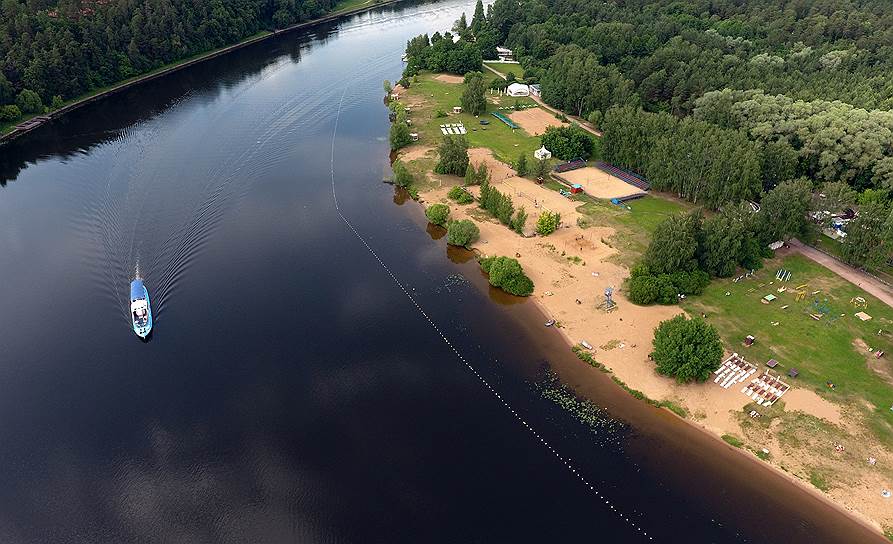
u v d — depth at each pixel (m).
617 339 137.00
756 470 106.94
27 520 100.12
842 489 102.75
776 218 161.00
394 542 96.38
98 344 135.88
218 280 158.00
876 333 135.62
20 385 124.88
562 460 110.12
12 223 183.12
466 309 149.88
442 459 110.06
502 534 97.38
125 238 174.50
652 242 154.25
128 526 99.19
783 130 198.88
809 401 118.69
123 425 116.56
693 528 98.38
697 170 184.25
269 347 135.88
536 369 130.50
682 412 118.31
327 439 113.88
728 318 141.00
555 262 165.38
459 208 194.75
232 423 117.06
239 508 101.62
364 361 132.50
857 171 185.38
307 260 168.50
